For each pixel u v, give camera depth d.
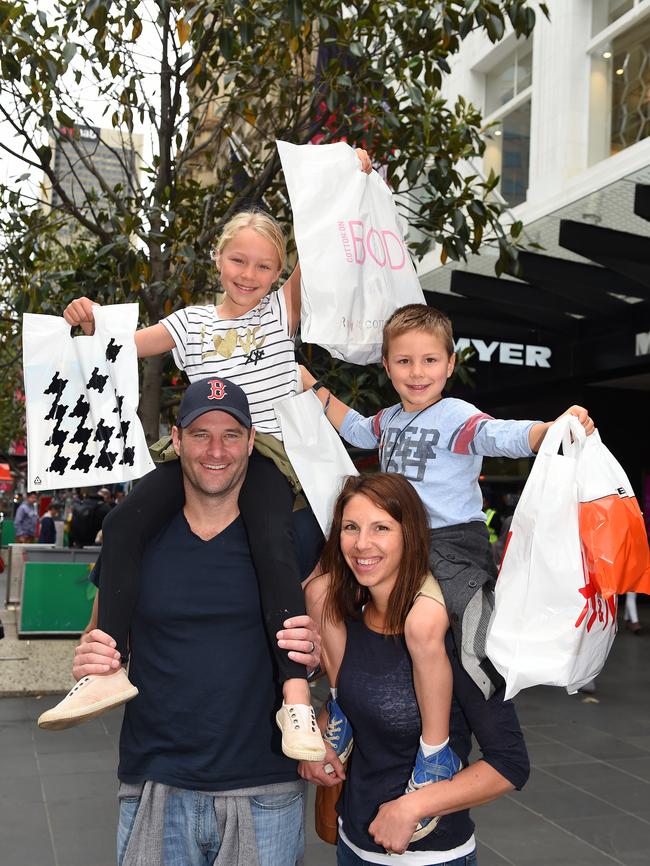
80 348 2.55
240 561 2.14
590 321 11.03
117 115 6.91
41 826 4.18
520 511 1.95
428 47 6.57
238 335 2.59
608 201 8.24
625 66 9.55
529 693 7.36
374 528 2.04
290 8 5.43
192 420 2.03
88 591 9.36
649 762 5.34
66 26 6.00
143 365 7.29
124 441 2.47
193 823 2.04
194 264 6.30
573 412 2.00
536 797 4.66
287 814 2.11
